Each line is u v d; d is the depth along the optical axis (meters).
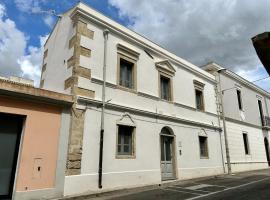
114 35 12.98
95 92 11.34
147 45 14.77
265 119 27.47
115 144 11.57
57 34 13.38
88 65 11.34
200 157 16.83
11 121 8.93
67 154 9.77
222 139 19.56
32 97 9.16
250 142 23.41
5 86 8.55
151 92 14.37
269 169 23.00
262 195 9.41
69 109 10.27
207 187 11.96
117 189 11.03
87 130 10.59
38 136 9.20
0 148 8.56
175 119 15.45
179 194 10.14
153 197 9.57
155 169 13.25
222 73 21.88
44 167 9.12
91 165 10.38
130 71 13.67
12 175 8.62
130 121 12.60
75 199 9.31
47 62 13.94
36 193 8.68
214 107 19.78
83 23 11.68
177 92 16.34
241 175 17.52
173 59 16.64
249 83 25.77
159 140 14.02
